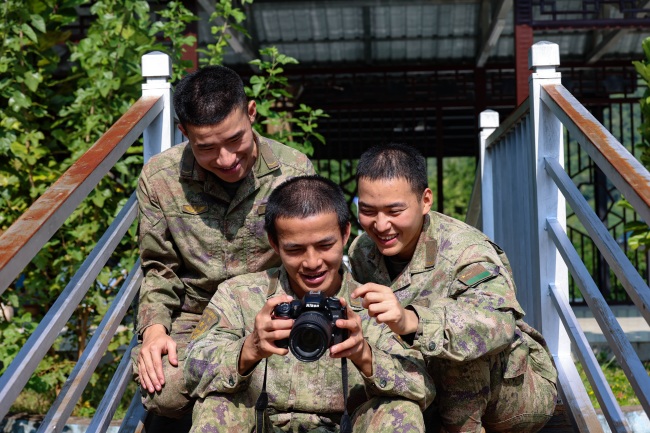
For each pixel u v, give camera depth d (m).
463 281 2.51
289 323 2.17
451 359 2.34
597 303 2.82
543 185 3.53
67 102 5.63
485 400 2.58
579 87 10.46
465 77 10.40
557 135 3.53
